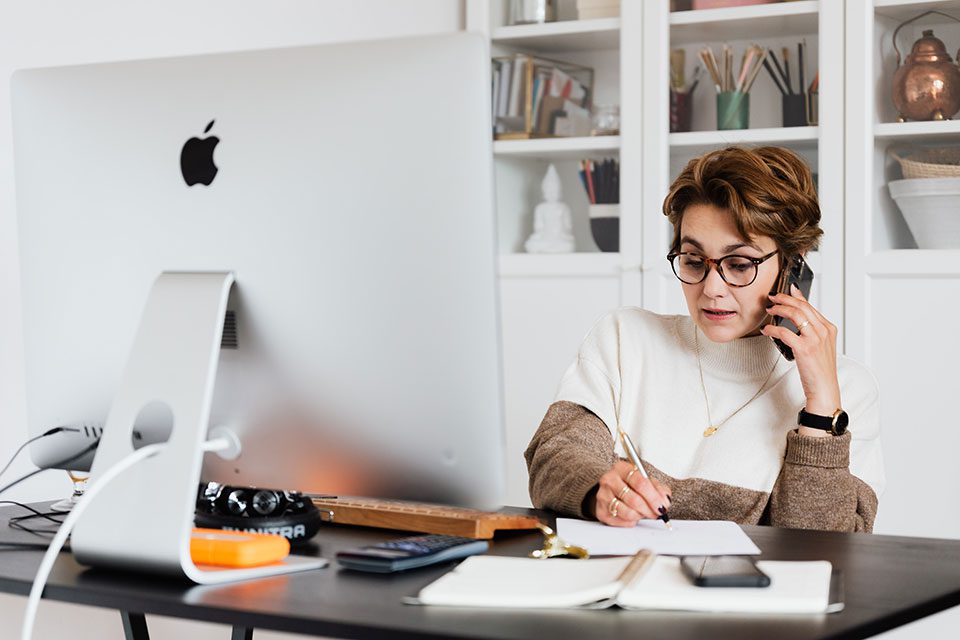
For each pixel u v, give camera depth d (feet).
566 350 11.67
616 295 11.44
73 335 4.52
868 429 6.09
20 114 4.60
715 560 3.95
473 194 3.78
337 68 3.95
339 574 4.09
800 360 5.77
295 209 4.01
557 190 11.71
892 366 10.23
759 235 5.80
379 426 4.00
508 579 3.83
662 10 11.19
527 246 11.84
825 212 10.44
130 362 4.15
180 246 4.24
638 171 11.32
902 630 10.07
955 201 9.94
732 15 10.91
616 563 4.05
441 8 12.45
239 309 4.14
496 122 11.96
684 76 11.18
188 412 4.01
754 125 10.87
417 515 4.92
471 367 3.84
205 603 3.63
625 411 6.40
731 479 5.96
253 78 4.09
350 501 5.24
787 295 5.90
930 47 10.11
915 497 10.13
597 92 11.53
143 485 4.01
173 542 3.91
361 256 3.92
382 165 3.87
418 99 3.82
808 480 5.68
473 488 3.92
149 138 4.29
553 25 11.71
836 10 10.39
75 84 4.47
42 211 4.55
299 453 4.17
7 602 7.55
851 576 4.05
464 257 3.80
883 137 10.28
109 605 3.83
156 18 8.98
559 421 6.30
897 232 10.25
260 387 4.17
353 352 3.98
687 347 6.43
